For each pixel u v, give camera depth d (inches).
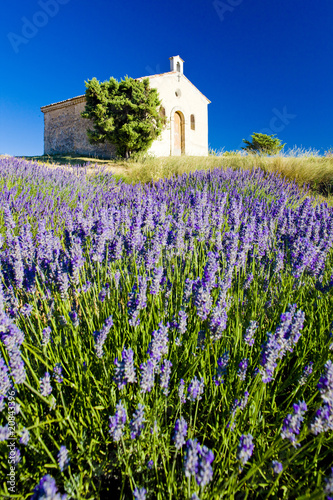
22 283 82.7
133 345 65.1
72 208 207.2
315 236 118.8
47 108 1029.2
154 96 765.9
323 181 347.6
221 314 61.3
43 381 49.2
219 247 106.2
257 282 99.6
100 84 746.2
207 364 65.6
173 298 90.1
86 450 51.8
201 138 1151.0
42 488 30.8
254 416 53.1
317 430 41.3
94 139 774.5
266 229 113.0
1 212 156.0
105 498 50.6
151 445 51.3
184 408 62.2
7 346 45.7
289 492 47.5
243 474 51.3
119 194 262.4
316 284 96.3
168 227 102.9
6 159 326.6
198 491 42.5
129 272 105.0
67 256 81.6
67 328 71.5
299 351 72.9
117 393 58.9
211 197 205.5
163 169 438.9
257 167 392.8
